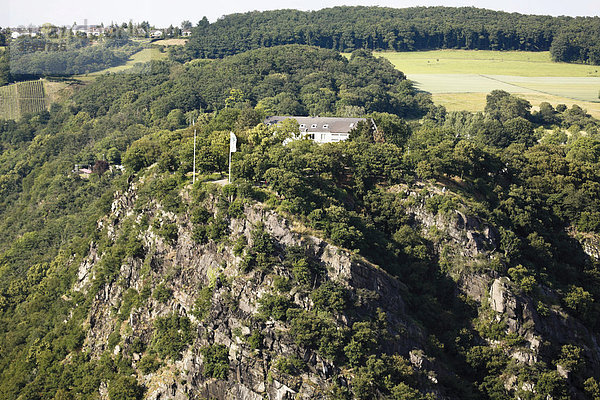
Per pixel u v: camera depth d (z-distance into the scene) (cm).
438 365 17012
